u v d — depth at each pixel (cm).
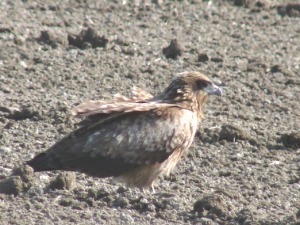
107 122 1102
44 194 1086
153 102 1177
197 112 1228
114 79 1842
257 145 1426
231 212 1005
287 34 2445
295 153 1385
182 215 1003
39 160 1109
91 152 1091
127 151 1102
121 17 2500
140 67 1952
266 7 2753
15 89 1703
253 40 2341
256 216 973
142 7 2628
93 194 1081
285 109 1688
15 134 1400
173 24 2466
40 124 1466
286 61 2127
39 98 1645
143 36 2283
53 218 959
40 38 2134
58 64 1925
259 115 1641
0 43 2055
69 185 1125
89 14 2503
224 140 1423
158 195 1109
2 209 992
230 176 1240
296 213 990
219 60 2070
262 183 1200
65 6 2567
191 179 1216
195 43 2250
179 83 1209
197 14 2611
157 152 1127
